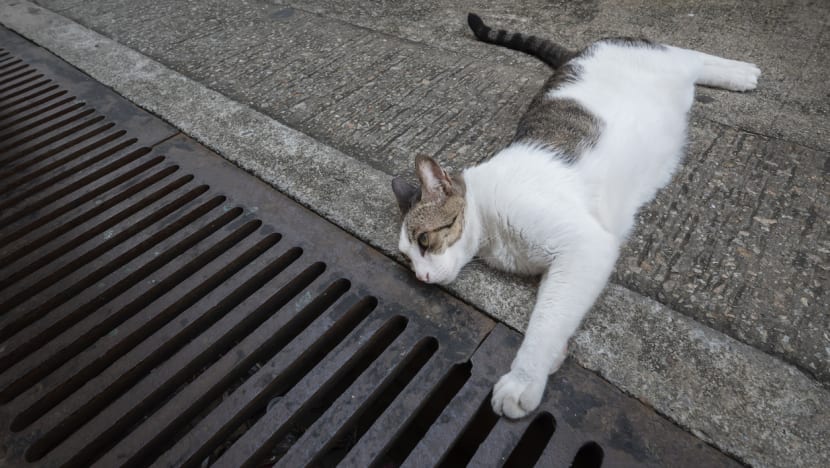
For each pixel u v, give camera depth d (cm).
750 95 73
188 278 55
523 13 103
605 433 40
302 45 99
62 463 42
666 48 71
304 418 56
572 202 51
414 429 55
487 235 55
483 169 57
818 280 49
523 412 42
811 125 66
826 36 82
